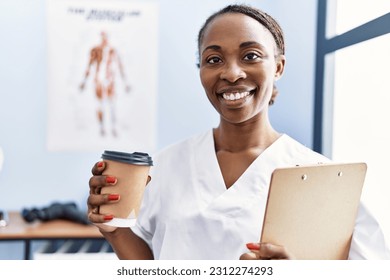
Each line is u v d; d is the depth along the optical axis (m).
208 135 0.91
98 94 2.02
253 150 0.85
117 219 0.75
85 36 2.00
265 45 0.77
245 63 0.76
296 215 0.66
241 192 0.82
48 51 1.98
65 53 1.99
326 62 1.95
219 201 0.82
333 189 0.68
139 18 2.02
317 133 1.99
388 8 1.52
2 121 1.97
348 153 1.83
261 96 0.77
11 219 1.83
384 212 1.38
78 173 2.04
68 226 1.73
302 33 2.02
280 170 0.62
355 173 0.69
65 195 2.03
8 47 1.95
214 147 0.89
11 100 1.97
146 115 2.05
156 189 0.89
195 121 2.08
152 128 2.06
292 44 2.01
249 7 0.81
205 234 0.81
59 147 2.02
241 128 0.84
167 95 2.06
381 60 1.58
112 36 2.01
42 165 2.01
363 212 0.77
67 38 1.99
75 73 2.01
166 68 2.05
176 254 0.82
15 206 2.00
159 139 2.07
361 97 1.72
